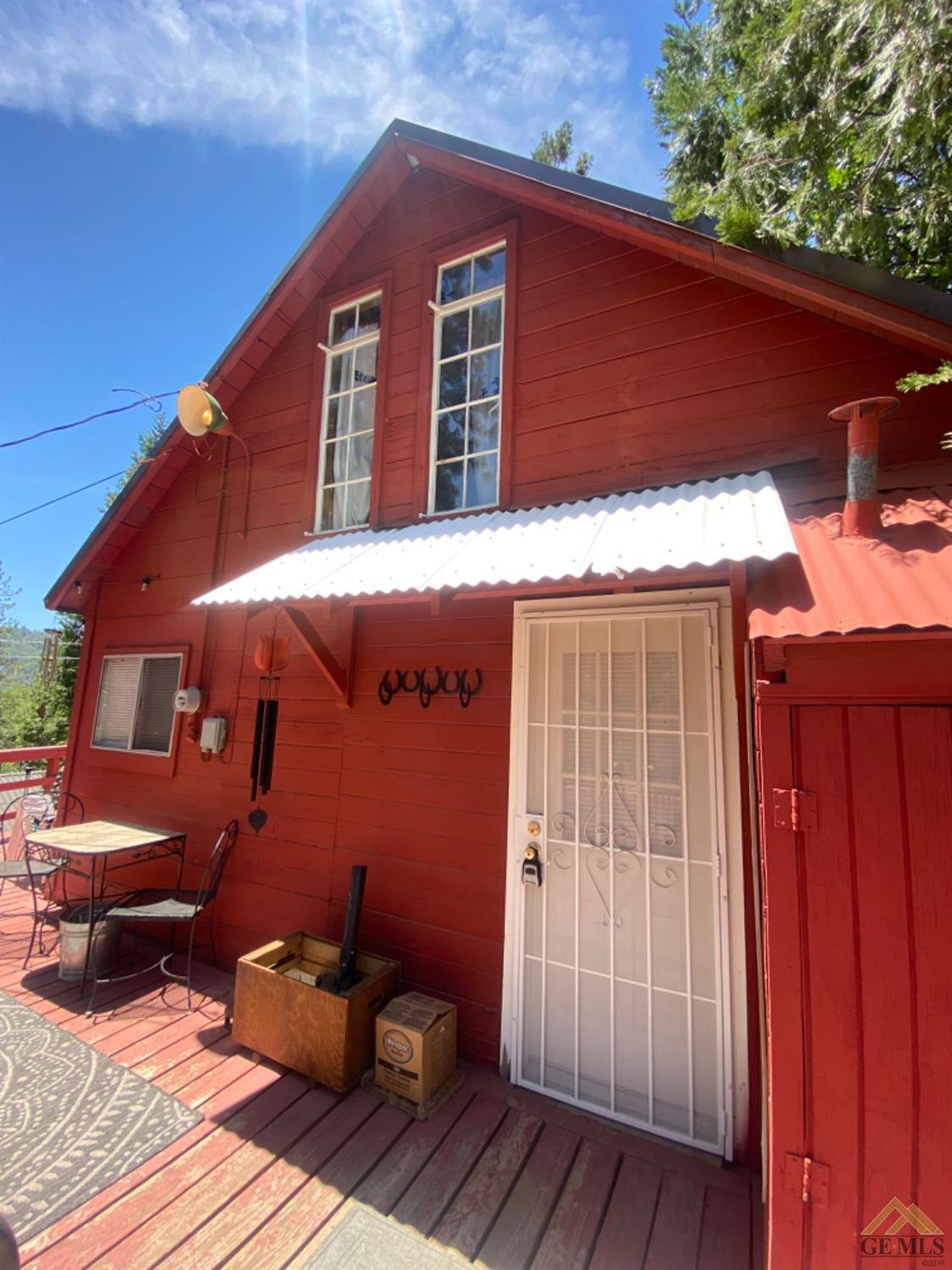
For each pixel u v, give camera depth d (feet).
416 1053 11.16
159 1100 11.10
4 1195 8.80
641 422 13.46
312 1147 10.04
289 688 17.40
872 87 13.24
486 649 14.06
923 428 10.72
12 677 83.30
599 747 12.35
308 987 12.10
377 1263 7.93
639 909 11.50
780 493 11.19
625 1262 8.05
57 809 23.47
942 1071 5.93
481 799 13.51
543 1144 10.33
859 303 10.26
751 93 16.12
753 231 11.09
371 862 14.83
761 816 6.98
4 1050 12.59
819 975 6.46
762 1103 9.35
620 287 14.14
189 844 18.89
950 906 6.07
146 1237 8.20
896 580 7.24
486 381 16.39
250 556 19.67
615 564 8.94
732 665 11.28
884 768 6.47
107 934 16.57
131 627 22.76
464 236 16.80
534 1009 12.14
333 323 19.58
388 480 17.15
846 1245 6.07
